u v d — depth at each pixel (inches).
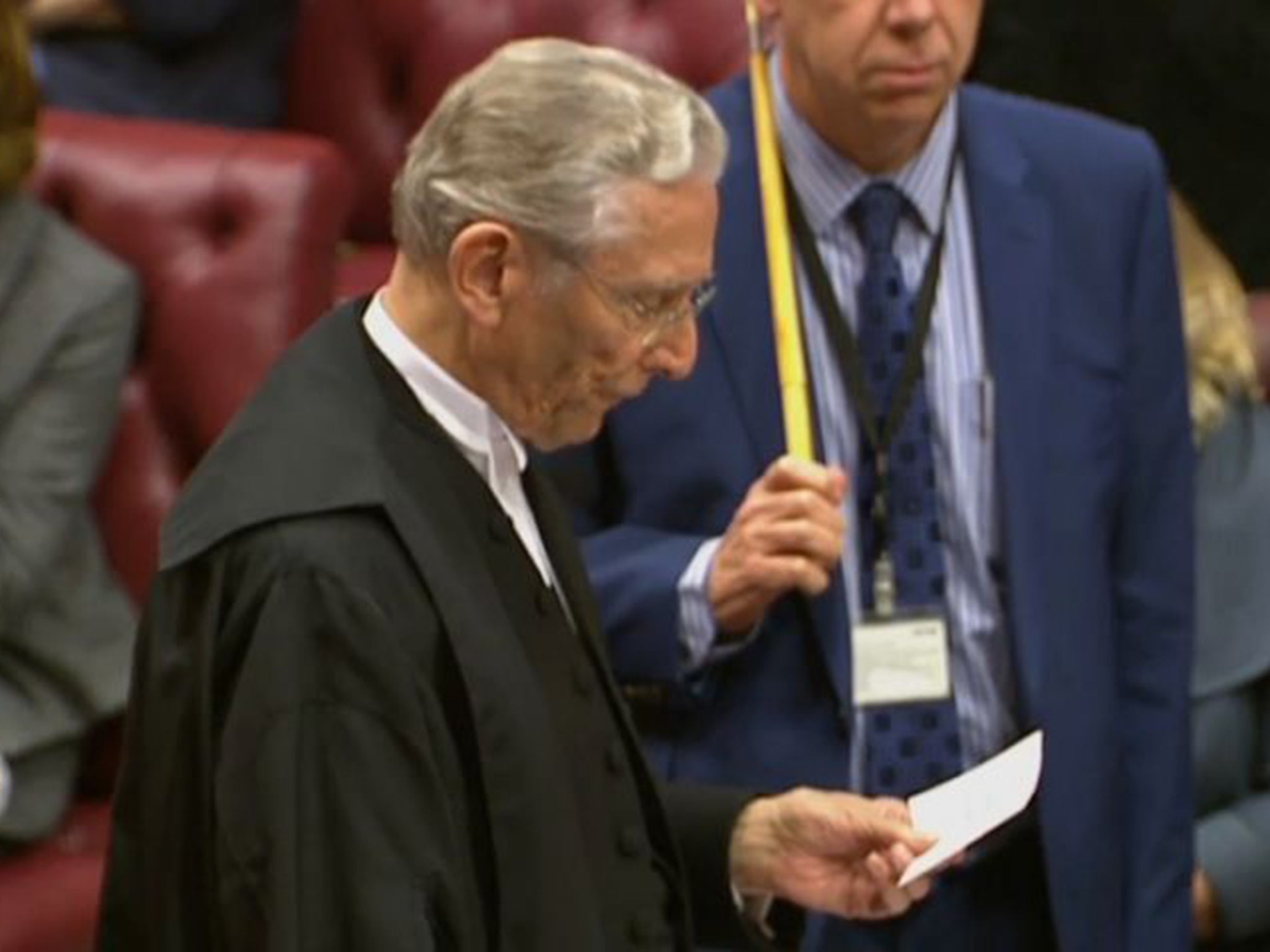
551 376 368.2
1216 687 608.7
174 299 647.1
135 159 657.6
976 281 499.2
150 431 647.1
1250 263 732.0
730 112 505.7
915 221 499.2
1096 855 494.9
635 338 366.0
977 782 440.5
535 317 363.3
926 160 497.4
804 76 492.1
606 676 394.6
